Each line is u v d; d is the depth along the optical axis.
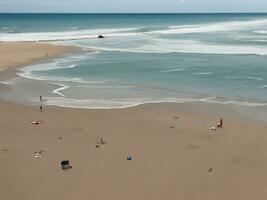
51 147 30.11
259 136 32.19
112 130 33.75
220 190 24.11
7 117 37.25
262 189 24.16
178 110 39.25
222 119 36.38
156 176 25.72
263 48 82.50
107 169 26.62
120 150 29.58
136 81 51.88
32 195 23.55
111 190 24.11
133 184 24.78
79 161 27.73
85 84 50.44
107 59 69.56
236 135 32.44
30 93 46.12
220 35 118.06
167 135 32.53
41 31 146.00
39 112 38.84
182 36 116.06
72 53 76.56
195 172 26.22
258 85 48.88
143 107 40.31
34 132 33.28
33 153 29.02
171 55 74.00
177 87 48.44
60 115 37.88
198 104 41.22
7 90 47.47
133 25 194.25
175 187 24.42
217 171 26.34
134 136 32.38
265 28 153.88
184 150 29.58
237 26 172.00
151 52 78.62
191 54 75.00
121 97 44.16
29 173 26.05
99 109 39.72
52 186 24.50
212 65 62.34
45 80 52.72
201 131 33.38
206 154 28.88
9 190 24.08
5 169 26.58
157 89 47.56
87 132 33.28
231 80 51.72
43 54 73.56
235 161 27.77
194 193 23.81
